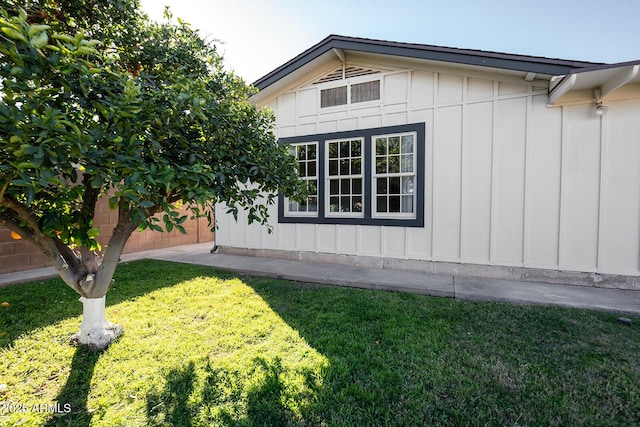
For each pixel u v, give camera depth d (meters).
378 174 6.32
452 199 5.68
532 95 5.11
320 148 6.86
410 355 2.76
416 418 1.96
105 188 2.00
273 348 2.89
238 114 2.92
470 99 5.51
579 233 4.93
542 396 2.18
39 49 1.64
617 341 3.03
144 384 2.34
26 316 3.67
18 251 6.04
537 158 5.11
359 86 6.47
